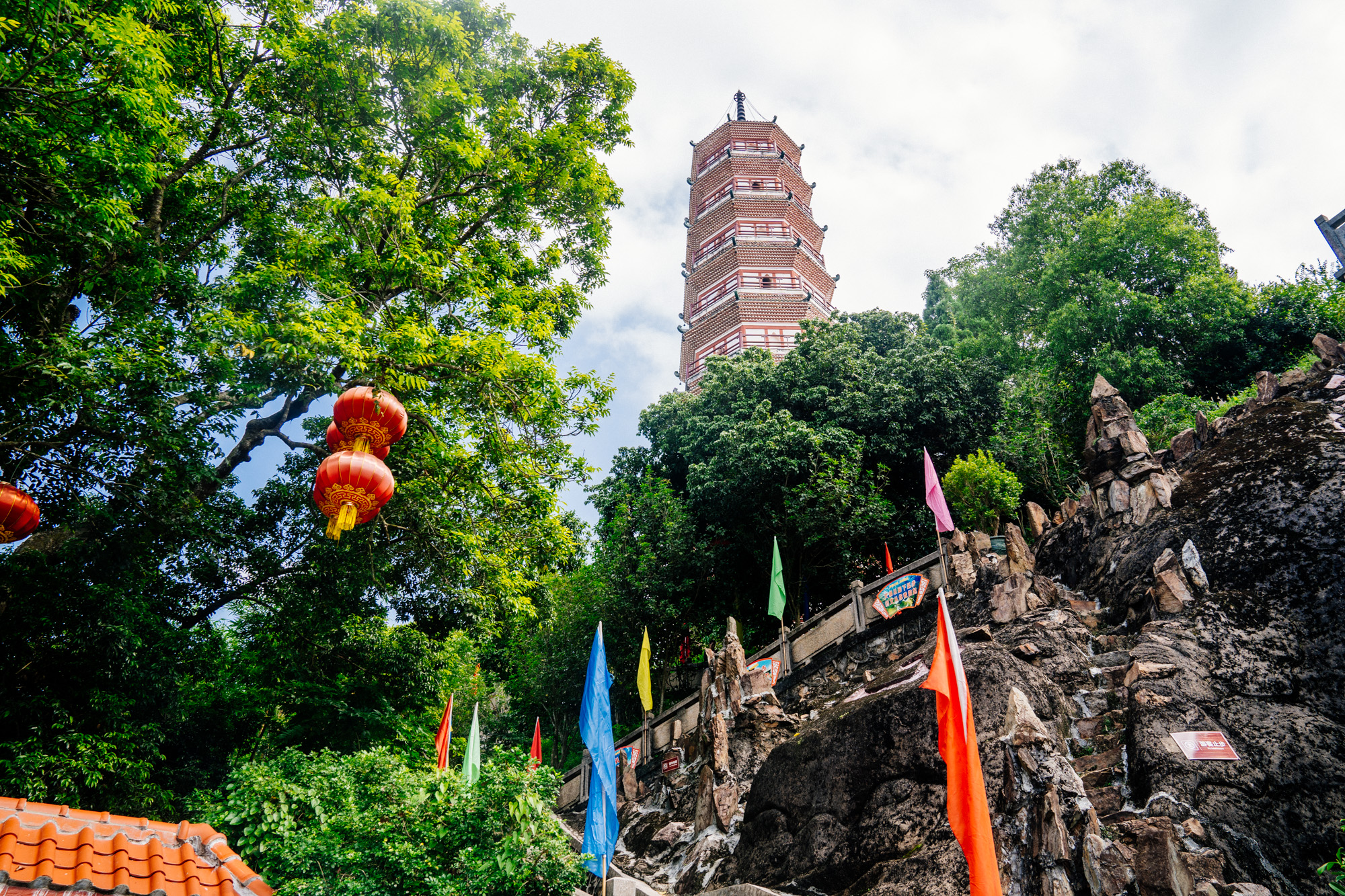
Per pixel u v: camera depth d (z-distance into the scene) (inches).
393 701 706.2
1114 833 394.6
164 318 553.9
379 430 462.6
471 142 691.4
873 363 1219.2
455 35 713.0
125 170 449.7
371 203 614.5
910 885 426.9
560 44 791.1
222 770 669.9
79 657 500.1
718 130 2664.9
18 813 314.8
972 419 1157.1
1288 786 401.1
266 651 682.2
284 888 355.9
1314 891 366.9
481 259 723.4
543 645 1082.1
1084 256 1300.4
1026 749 406.9
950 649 334.0
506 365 599.2
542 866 400.5
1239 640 478.9
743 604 1132.5
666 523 1096.8
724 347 2234.3
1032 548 750.5
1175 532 572.1
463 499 650.2
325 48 646.5
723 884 564.4
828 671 756.0
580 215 800.9
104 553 525.3
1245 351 1175.0
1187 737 428.5
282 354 528.1
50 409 493.4
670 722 834.8
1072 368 1235.2
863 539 1042.1
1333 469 522.9
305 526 661.3
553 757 1154.7
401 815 406.6
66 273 508.1
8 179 444.5
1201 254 1280.8
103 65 434.6
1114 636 561.3
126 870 295.9
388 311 612.4
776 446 1032.2
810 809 530.3
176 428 525.0
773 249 2356.1
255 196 659.4
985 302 1470.2
